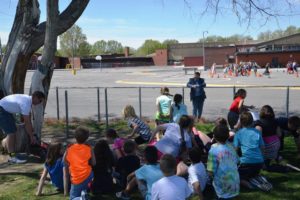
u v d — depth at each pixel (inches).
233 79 1706.4
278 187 275.9
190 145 296.8
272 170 309.9
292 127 330.3
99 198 263.3
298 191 268.1
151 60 4635.8
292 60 3139.8
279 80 1569.9
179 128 297.7
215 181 231.3
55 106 802.8
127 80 1683.1
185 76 1996.8
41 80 383.9
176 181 192.4
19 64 396.2
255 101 823.1
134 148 281.1
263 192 266.4
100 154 270.2
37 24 397.7
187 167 270.1
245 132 275.0
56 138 482.3
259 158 271.9
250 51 3287.4
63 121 590.9
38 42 396.8
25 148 371.9
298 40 3715.6
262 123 307.4
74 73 2395.4
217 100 850.1
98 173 269.1
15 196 272.8
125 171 275.7
